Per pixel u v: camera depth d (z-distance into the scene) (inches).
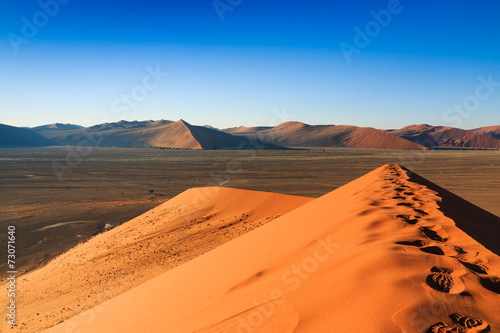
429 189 379.2
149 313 209.9
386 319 95.4
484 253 141.6
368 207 263.4
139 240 691.4
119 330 203.2
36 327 346.6
